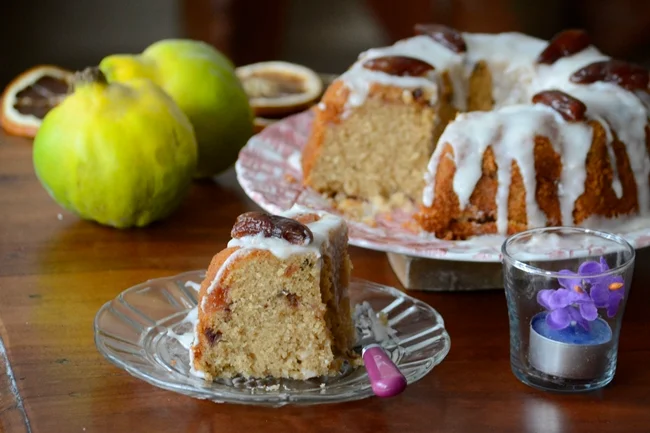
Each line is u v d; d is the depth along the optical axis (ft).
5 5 15.01
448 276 5.33
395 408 4.15
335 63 14.87
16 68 14.65
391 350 4.46
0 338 4.72
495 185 5.90
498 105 7.50
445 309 5.15
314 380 4.31
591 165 5.93
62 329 4.84
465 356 4.61
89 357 4.56
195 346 4.27
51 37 15.08
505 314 5.09
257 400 3.99
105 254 5.80
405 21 15.02
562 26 14.73
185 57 6.72
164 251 5.86
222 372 4.32
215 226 6.27
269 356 4.31
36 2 15.08
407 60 7.00
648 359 4.58
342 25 15.11
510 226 5.93
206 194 6.85
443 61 7.26
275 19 14.97
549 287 4.25
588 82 6.65
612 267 4.49
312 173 6.87
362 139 6.93
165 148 5.95
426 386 4.33
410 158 6.95
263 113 8.15
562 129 5.92
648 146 6.24
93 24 15.26
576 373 4.24
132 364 4.19
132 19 15.08
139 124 5.91
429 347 4.43
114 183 5.89
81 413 4.08
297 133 7.35
